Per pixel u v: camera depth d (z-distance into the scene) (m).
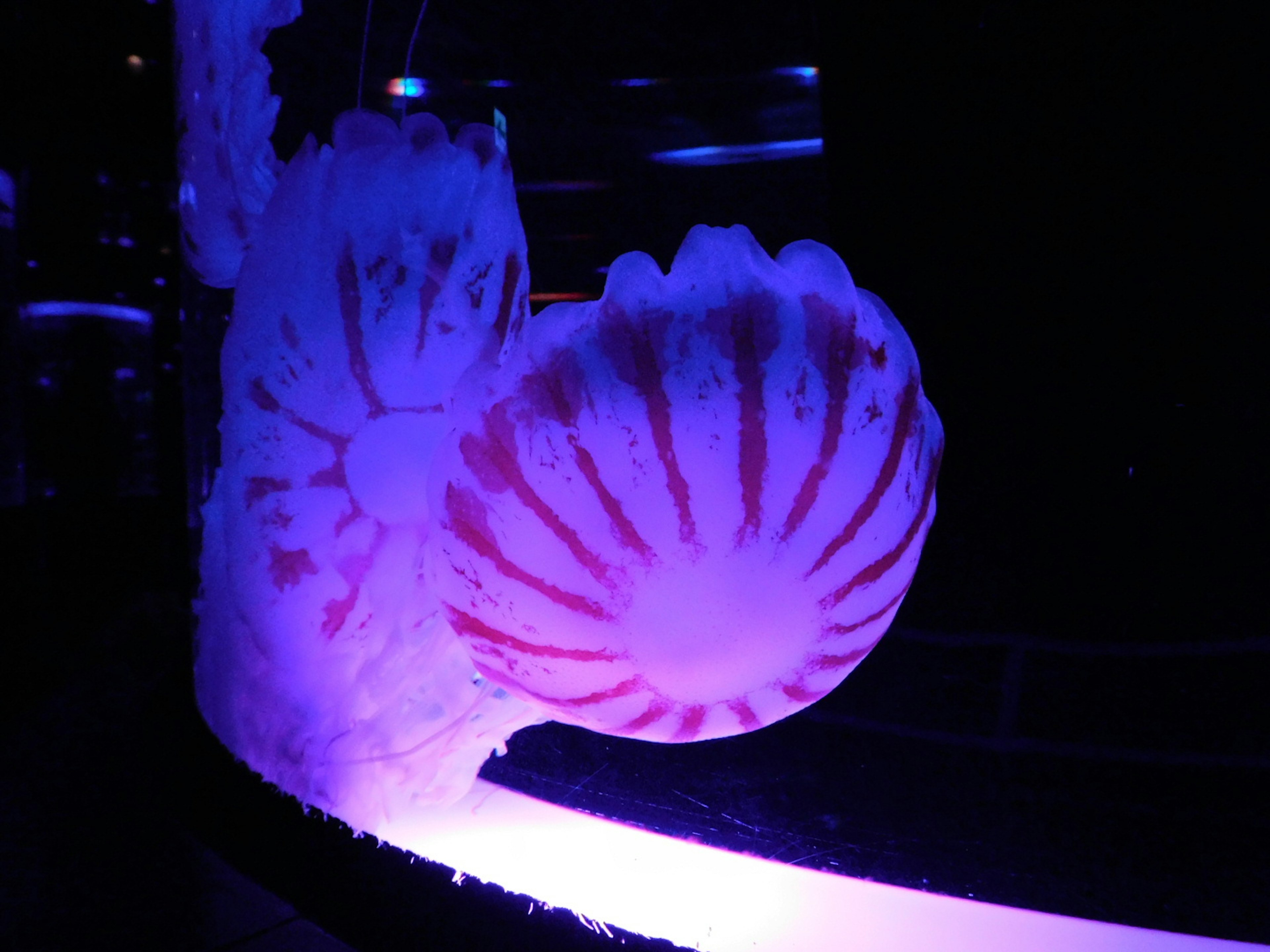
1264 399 0.54
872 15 0.61
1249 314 0.54
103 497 0.93
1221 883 0.40
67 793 0.51
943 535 0.61
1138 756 0.50
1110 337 0.57
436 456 0.34
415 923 0.34
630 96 0.68
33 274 0.89
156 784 0.49
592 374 0.30
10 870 0.42
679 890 0.39
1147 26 0.54
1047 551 0.59
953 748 0.52
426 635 0.44
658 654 0.32
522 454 0.31
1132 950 0.36
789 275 0.31
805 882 0.40
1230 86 0.52
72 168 0.89
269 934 0.37
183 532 0.90
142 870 0.42
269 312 0.41
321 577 0.43
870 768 0.50
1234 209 0.53
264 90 0.49
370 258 0.40
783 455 0.30
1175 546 0.56
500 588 0.33
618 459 0.30
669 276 0.30
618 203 0.68
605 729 0.36
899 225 0.62
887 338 0.33
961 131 0.60
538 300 0.67
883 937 0.36
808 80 0.68
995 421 0.60
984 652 0.57
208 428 0.53
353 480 0.41
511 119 0.68
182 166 0.51
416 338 0.40
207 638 0.51
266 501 0.43
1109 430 0.57
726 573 0.31
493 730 0.46
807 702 0.36
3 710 0.65
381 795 0.45
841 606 0.34
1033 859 0.42
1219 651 0.54
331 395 0.41
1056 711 0.54
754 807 0.46
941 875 0.40
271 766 0.44
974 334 0.61
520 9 0.66
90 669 0.76
